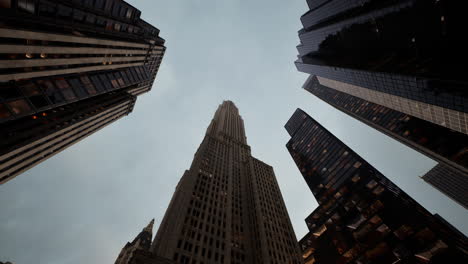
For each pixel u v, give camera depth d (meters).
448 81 50.66
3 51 31.95
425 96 59.38
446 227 52.41
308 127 147.12
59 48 40.28
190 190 70.38
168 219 58.38
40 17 35.91
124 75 65.94
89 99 67.50
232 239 63.22
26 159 48.69
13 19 32.09
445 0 56.00
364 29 87.94
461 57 53.09
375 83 74.56
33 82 40.47
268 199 87.88
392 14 71.31
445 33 60.97
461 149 69.00
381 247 57.25
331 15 111.69
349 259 63.28
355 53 103.44
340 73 91.81
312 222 88.75
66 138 58.44
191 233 54.66
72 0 41.03
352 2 93.75
